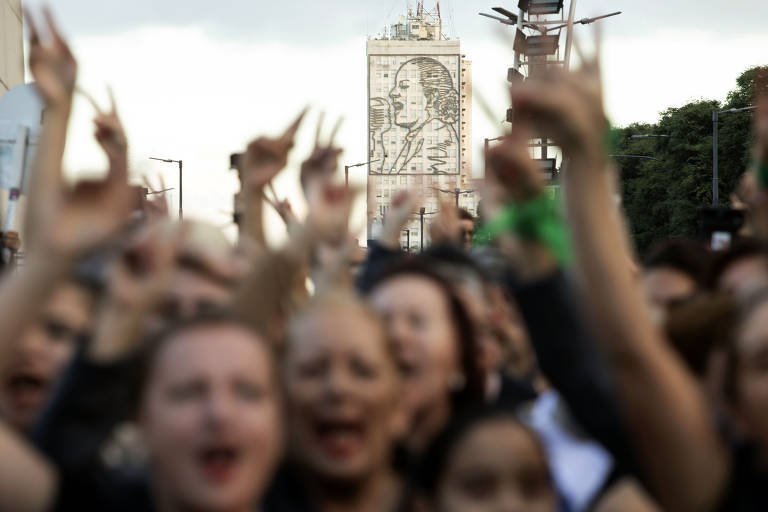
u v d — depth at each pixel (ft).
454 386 11.84
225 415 7.39
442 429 9.50
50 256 7.45
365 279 15.07
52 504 7.97
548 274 8.23
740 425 7.79
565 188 7.29
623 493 10.25
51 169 9.41
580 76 7.17
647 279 13.92
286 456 9.48
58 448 8.29
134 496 8.41
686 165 219.20
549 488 9.37
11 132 19.01
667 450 7.45
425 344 11.48
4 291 7.43
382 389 9.36
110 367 8.42
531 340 8.34
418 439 11.37
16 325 7.38
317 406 9.23
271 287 9.58
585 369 8.12
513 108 7.25
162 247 8.70
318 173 11.26
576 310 8.18
